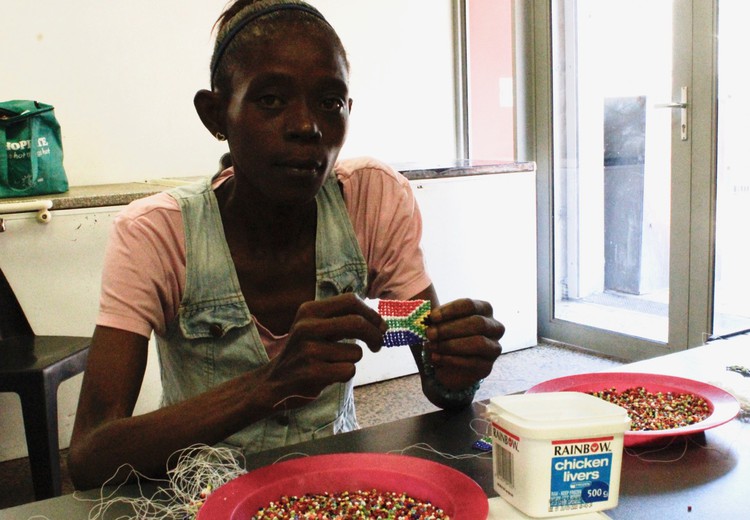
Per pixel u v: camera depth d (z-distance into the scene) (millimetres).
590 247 3543
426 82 3814
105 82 2992
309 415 1137
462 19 3834
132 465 894
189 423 892
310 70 938
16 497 2240
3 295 2311
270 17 961
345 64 999
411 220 1268
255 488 801
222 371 1126
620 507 774
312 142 948
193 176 3189
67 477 2418
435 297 1270
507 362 3406
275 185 966
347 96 1004
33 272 2398
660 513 759
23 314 2346
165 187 2697
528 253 3551
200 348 1116
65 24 2889
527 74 3580
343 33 3539
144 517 792
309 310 887
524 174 3475
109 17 2969
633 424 946
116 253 1060
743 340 1369
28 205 2326
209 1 3158
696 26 2854
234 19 1001
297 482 823
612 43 3246
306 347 865
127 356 1011
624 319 3428
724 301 3008
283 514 774
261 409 893
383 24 3641
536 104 3586
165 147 3146
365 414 2855
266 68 930
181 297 1107
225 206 1121
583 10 3359
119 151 3053
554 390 1082
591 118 3424
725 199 2926
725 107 2855
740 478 832
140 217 1078
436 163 3590
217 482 865
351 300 888
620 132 3283
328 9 3486
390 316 964
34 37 2840
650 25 3055
